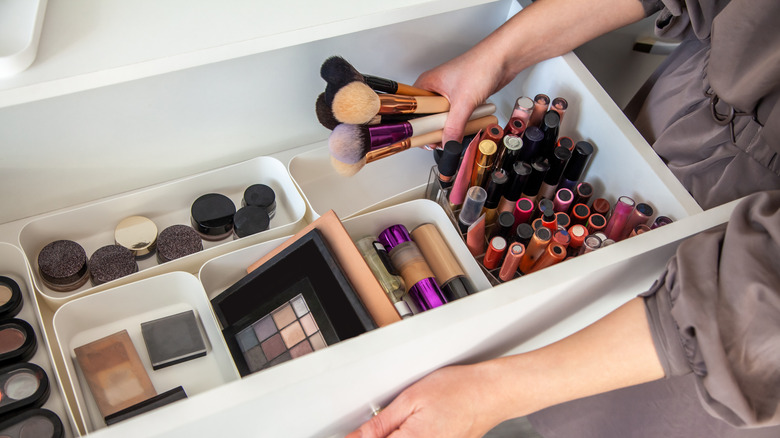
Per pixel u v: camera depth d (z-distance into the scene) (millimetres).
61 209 962
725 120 772
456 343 732
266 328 817
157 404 806
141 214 957
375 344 635
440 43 1024
